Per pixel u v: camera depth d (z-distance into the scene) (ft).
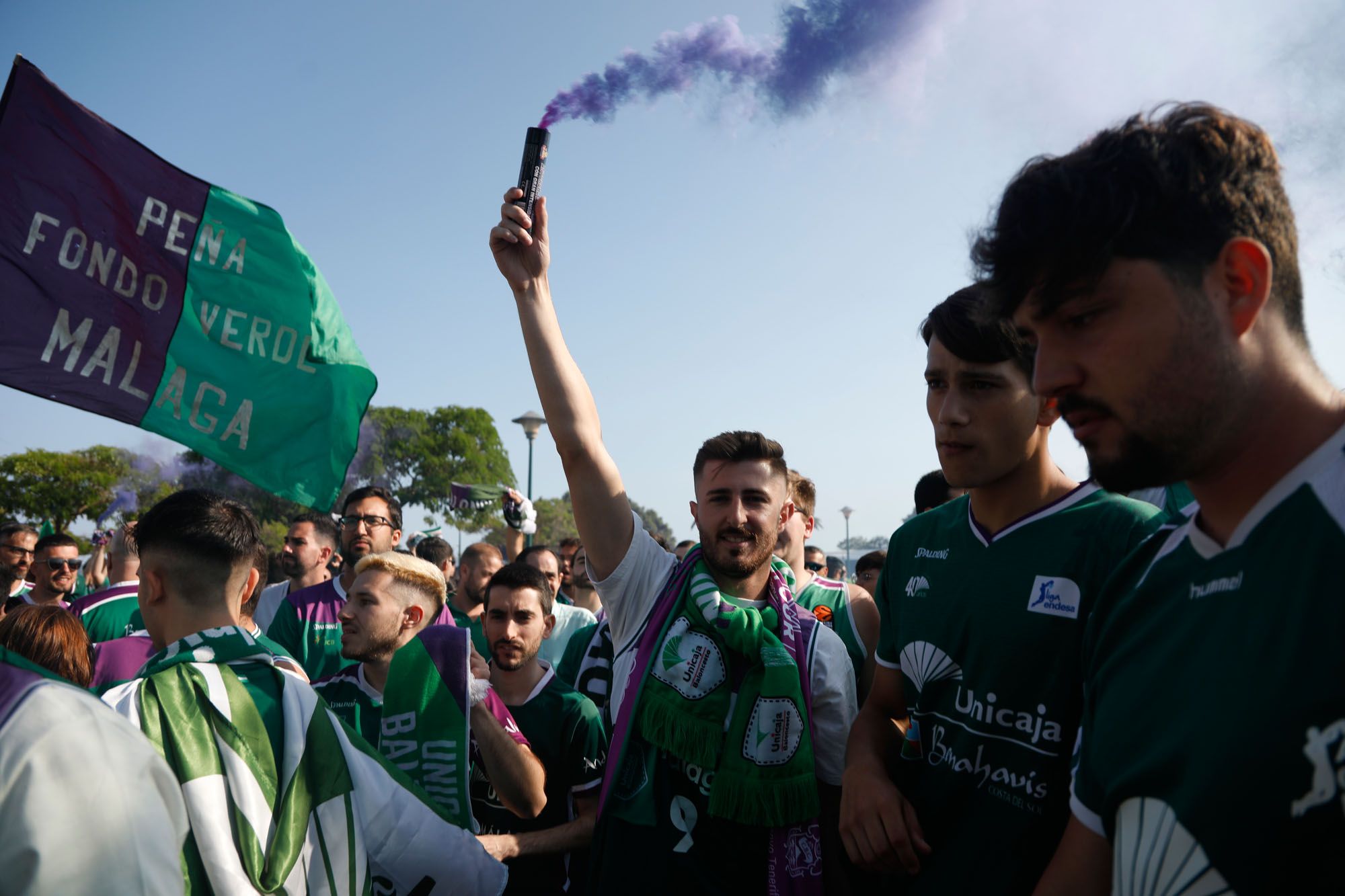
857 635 11.16
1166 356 3.27
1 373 11.53
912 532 6.95
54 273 12.03
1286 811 2.90
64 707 3.85
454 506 33.60
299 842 5.43
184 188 13.08
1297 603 3.03
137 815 3.86
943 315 6.03
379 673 10.28
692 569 8.27
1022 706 5.77
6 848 3.51
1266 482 3.30
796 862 7.32
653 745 7.50
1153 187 3.25
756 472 8.20
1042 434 6.09
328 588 16.67
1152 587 3.79
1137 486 3.53
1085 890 3.93
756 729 7.42
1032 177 3.63
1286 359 3.29
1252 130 3.41
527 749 9.53
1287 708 2.94
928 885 5.97
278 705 5.83
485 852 6.52
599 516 8.07
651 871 7.16
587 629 14.65
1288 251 3.34
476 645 16.74
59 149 12.21
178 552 6.24
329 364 13.91
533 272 7.95
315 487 13.75
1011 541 6.06
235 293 13.32
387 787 6.13
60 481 109.81
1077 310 3.43
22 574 23.24
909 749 6.72
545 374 7.88
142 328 12.64
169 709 5.45
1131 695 3.64
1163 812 3.29
